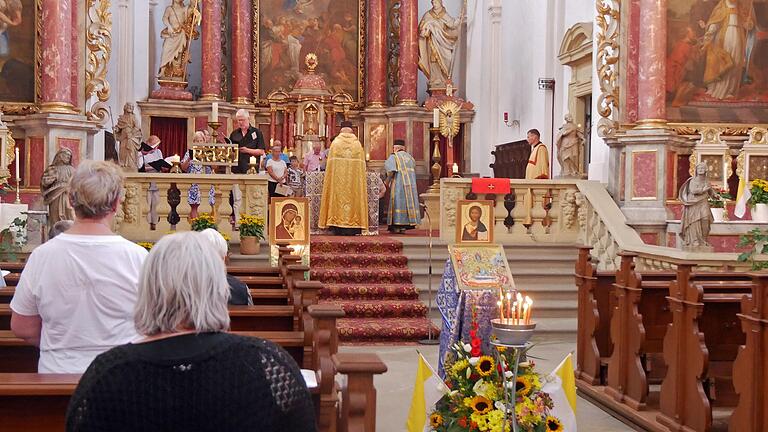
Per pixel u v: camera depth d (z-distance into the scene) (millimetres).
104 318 3697
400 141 16828
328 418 3650
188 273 2264
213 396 2113
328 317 4230
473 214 9086
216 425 2105
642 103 14125
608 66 14492
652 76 14008
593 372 8570
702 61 14164
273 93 21812
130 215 13594
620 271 7945
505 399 5094
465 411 5422
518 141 19562
